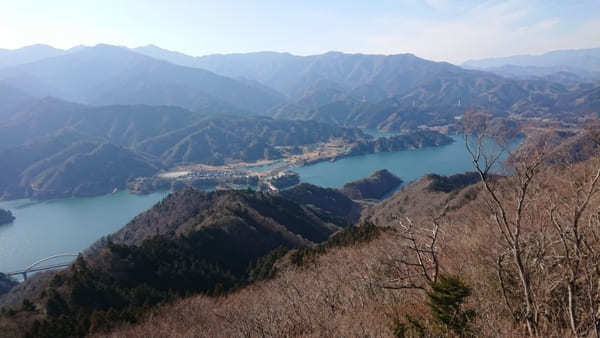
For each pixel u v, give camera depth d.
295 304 20.22
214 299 40.62
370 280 18.41
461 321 10.04
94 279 46.88
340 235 52.22
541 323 8.96
